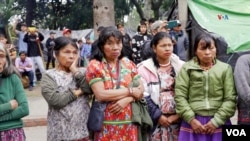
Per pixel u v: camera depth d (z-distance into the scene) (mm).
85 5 29578
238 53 7734
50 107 3643
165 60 4043
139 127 3705
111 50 3586
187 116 3797
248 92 3680
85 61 14500
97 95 3539
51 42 15875
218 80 3830
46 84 3600
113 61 3680
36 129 7383
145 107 3764
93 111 3592
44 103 9461
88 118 3627
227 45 7738
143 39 7719
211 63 3920
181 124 3971
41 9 30641
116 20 30594
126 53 4176
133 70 3727
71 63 3691
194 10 8781
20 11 32469
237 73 3783
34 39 12531
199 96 3867
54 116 3600
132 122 3613
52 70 3725
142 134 3793
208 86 3840
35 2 30266
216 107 3828
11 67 3580
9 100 3514
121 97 3547
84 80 3631
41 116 7883
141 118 3680
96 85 3549
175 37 8344
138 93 3617
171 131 4008
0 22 31828
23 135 3625
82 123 3617
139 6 28906
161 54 3979
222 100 3861
